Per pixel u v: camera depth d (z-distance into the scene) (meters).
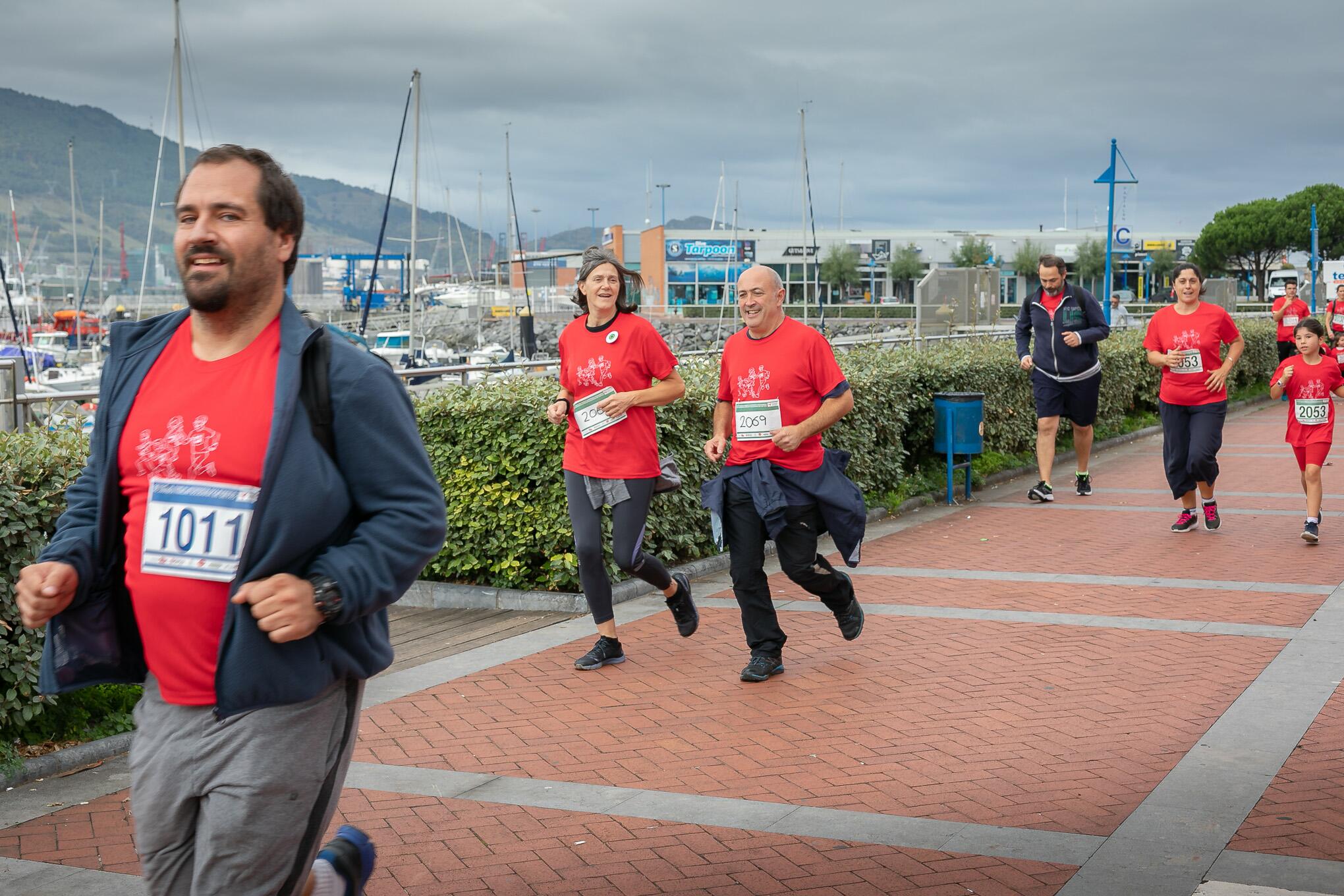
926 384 12.83
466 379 9.18
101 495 2.56
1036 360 12.14
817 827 4.40
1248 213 81.81
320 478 2.47
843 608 6.57
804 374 6.17
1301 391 9.66
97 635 2.64
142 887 4.01
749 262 87.06
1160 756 5.06
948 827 4.37
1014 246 87.06
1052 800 4.61
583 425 6.38
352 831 3.03
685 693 6.10
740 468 6.30
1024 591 8.20
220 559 2.47
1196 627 7.15
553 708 5.89
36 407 8.00
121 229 135.00
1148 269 83.69
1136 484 13.28
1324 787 4.67
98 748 5.41
